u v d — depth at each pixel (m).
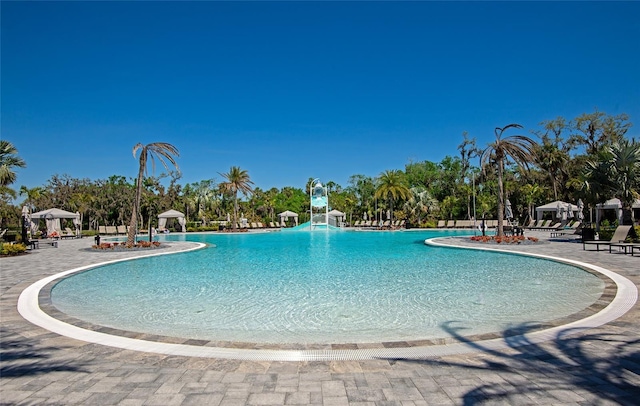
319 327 6.41
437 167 67.50
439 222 43.97
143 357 4.62
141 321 6.86
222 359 4.54
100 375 4.09
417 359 4.47
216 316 7.14
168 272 12.48
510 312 7.07
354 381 3.90
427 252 17.84
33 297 8.24
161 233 39.47
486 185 52.06
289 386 3.80
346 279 10.74
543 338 5.11
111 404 3.45
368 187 68.19
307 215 65.94
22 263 14.39
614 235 16.62
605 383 3.75
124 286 10.09
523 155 22.41
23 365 4.39
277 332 6.19
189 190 63.81
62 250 19.98
